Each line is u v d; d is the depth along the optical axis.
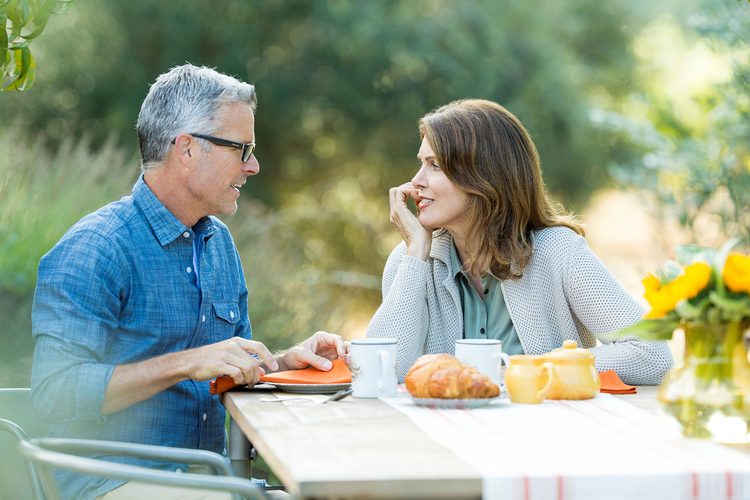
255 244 8.09
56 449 2.76
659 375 3.47
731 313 2.37
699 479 2.05
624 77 17.83
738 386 2.41
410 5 16.47
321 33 15.85
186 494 3.26
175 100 3.63
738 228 8.20
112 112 14.67
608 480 2.03
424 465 2.09
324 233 16.27
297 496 1.99
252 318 7.29
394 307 3.72
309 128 16.39
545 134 16.70
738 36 8.15
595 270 3.65
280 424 2.58
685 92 16.33
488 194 3.74
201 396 3.62
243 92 3.71
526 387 2.90
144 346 3.52
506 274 3.74
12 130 8.41
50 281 3.38
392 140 16.42
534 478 2.01
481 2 16.66
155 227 3.60
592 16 17.78
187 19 15.05
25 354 6.50
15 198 7.07
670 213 8.75
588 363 3.01
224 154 3.64
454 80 16.05
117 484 3.28
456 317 3.85
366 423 2.60
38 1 3.58
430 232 3.88
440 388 2.82
